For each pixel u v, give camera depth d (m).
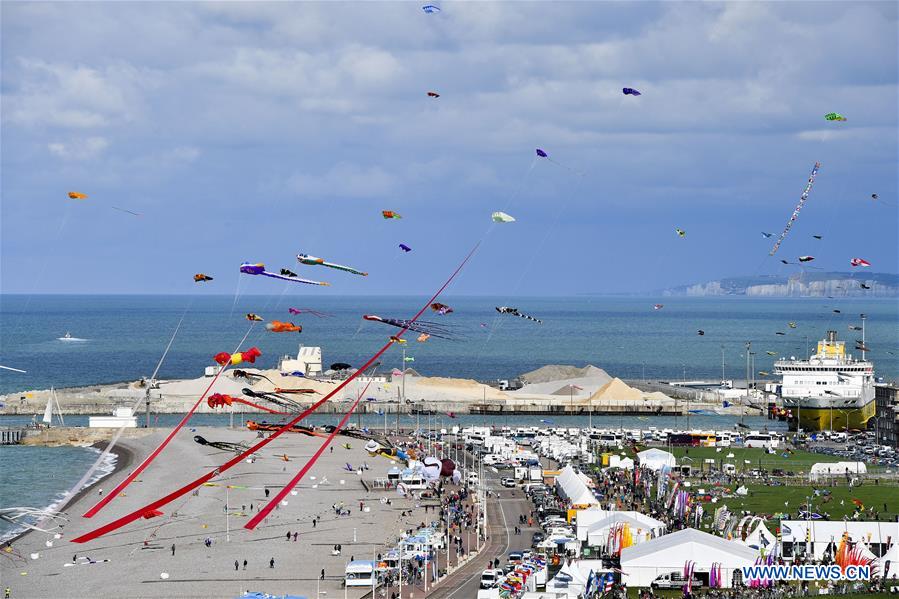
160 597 142.00
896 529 152.12
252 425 100.62
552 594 128.75
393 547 170.38
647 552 140.75
